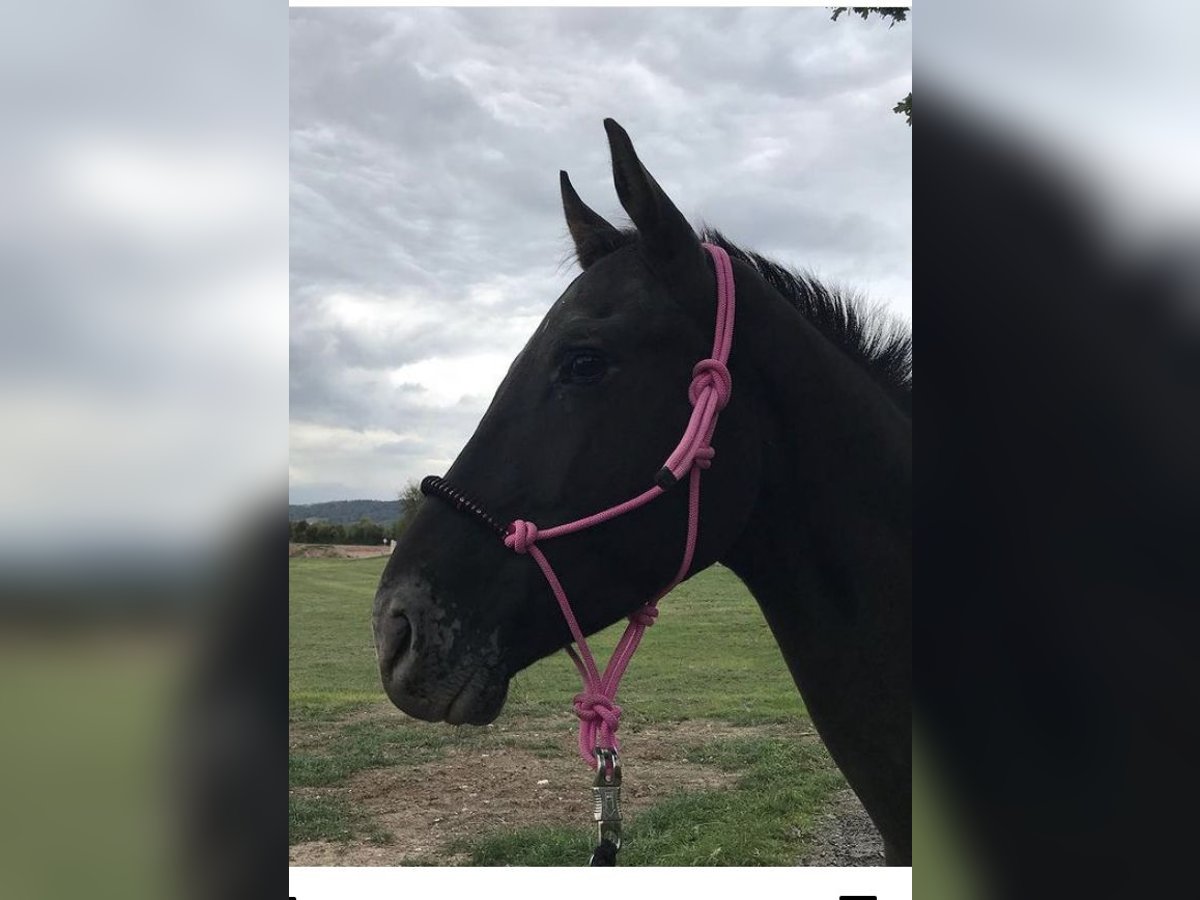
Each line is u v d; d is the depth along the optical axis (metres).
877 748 1.68
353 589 10.79
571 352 1.60
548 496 1.58
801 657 1.74
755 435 1.67
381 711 7.33
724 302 1.64
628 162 1.58
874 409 1.71
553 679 8.21
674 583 1.64
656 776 5.90
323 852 4.71
